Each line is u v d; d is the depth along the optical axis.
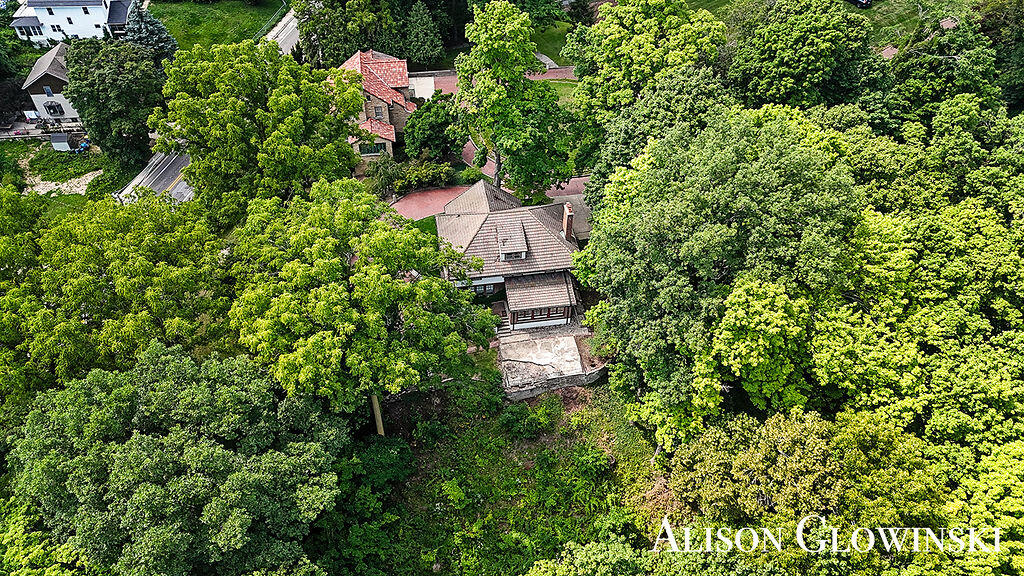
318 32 72.19
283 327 32.03
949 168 41.12
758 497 28.78
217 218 40.88
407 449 37.22
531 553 33.88
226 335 34.34
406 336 34.59
